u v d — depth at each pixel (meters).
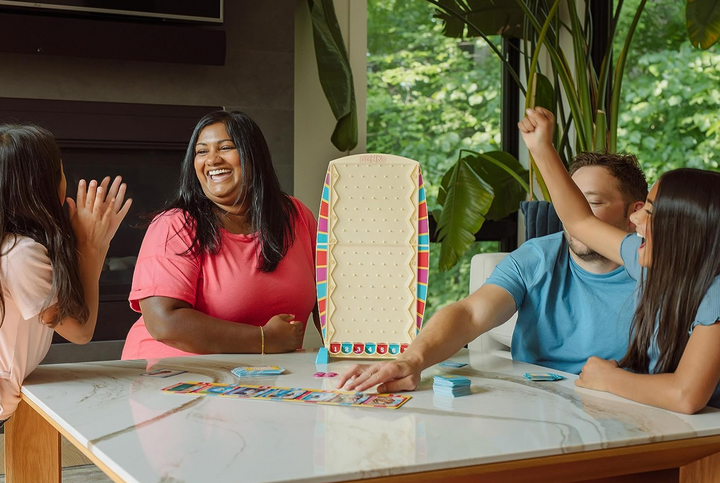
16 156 1.32
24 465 1.40
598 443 0.93
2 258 1.27
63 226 1.35
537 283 1.60
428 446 0.90
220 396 1.17
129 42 3.15
